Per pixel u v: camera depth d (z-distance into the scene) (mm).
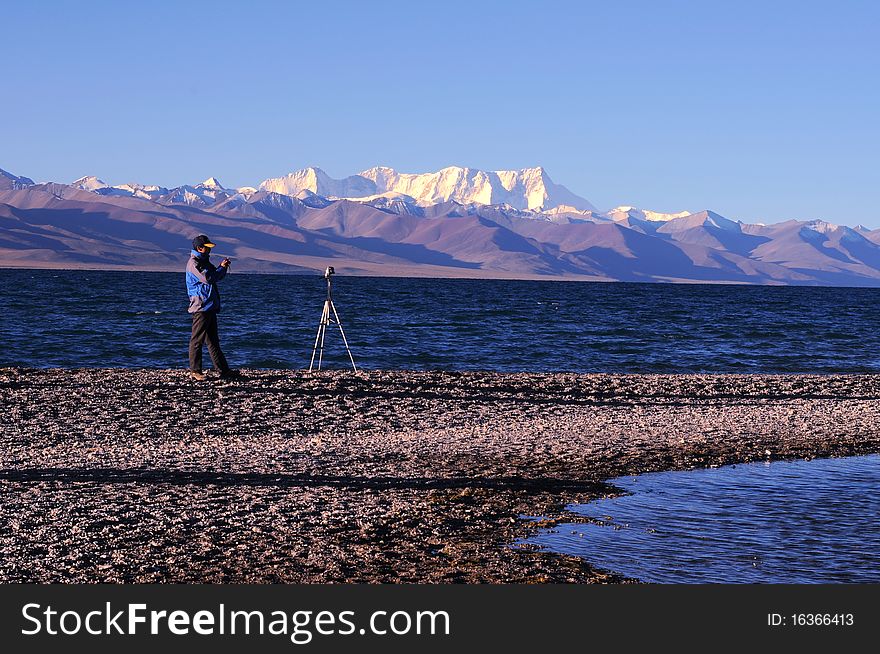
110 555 17953
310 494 22500
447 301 185875
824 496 23656
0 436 27906
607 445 29891
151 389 36812
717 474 26266
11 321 93062
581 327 100688
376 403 35844
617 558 18438
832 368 63531
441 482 24312
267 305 145875
